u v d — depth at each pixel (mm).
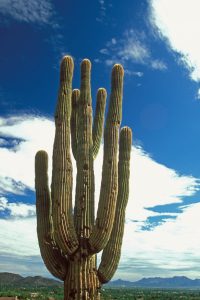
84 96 7227
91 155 7023
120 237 6961
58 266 6734
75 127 8008
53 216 6543
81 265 6512
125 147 7316
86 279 6500
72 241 6492
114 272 6840
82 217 6723
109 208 6539
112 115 7074
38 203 7070
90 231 6695
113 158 6773
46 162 7242
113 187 6633
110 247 6855
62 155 6664
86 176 6867
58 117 6887
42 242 6879
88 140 7039
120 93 7238
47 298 53750
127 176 7230
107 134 6965
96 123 7820
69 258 6613
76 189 6938
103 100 7934
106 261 6793
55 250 6820
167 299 70438
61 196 6512
